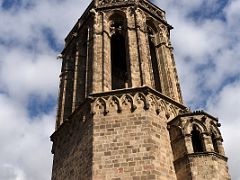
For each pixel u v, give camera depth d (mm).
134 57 35000
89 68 35406
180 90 37062
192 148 27781
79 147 30203
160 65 39031
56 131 35625
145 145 27344
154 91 31469
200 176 25938
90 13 40875
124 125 28953
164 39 41719
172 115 31797
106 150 27578
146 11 42281
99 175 26219
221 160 27469
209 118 30094
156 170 26016
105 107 30406
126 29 38094
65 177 30484
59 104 39031
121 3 41406
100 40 37719
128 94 30969
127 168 26250
